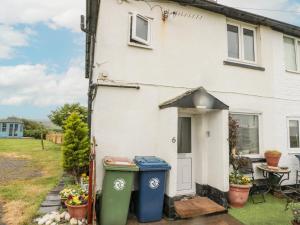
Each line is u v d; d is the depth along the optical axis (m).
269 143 8.20
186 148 7.12
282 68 8.79
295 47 9.32
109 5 6.26
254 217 5.69
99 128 5.88
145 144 6.32
